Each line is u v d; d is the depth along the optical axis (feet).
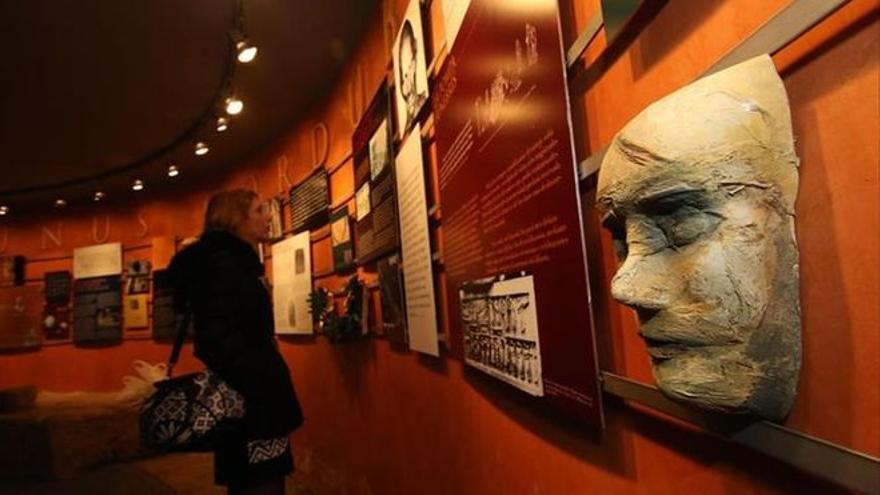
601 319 2.62
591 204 2.70
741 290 1.44
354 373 8.73
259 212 5.88
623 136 1.75
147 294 16.10
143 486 11.14
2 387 17.17
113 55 8.16
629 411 2.46
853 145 1.37
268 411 5.09
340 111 8.99
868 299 1.33
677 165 1.54
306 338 10.87
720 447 1.89
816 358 1.47
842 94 1.40
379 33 7.14
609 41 2.26
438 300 5.33
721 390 1.49
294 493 10.09
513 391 3.79
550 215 2.67
